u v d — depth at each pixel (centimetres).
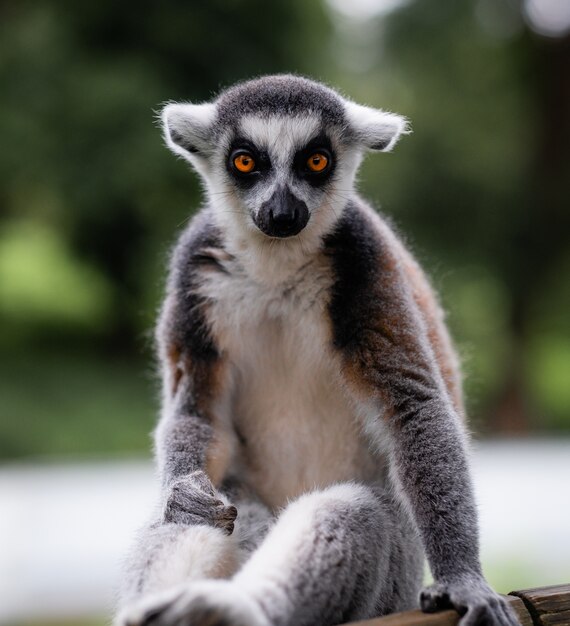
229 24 3741
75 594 1300
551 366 3906
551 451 2334
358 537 622
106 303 3959
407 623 568
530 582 1334
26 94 3544
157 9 3672
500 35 3884
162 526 662
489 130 3784
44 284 3897
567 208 3666
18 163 3544
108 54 3678
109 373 3688
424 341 721
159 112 878
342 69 4066
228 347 755
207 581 555
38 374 3506
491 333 3478
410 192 3622
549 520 1570
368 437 747
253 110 768
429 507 666
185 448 734
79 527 1520
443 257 3522
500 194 3666
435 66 3862
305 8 3909
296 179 745
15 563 1381
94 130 3491
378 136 791
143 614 515
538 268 3666
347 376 723
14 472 2452
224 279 750
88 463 2695
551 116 3728
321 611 597
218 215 766
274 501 788
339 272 728
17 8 3844
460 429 701
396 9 3894
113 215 3719
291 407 765
